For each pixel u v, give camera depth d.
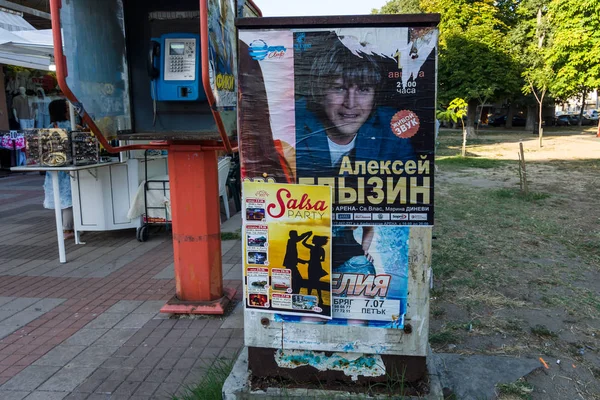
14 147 13.25
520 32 25.83
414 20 2.40
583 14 15.80
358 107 2.49
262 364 2.75
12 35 6.50
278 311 2.68
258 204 2.61
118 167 6.38
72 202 6.45
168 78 3.89
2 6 10.26
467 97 23.83
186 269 4.14
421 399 2.57
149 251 6.15
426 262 2.55
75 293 4.71
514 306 4.32
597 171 13.19
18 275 5.27
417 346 2.61
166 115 4.32
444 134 32.19
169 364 3.31
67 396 2.94
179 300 4.20
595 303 4.37
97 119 3.81
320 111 2.51
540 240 6.46
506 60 23.80
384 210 2.54
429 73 2.44
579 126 41.12
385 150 2.51
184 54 3.91
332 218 2.57
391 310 2.60
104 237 6.88
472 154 18.52
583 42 15.72
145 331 3.84
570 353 3.50
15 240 6.78
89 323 4.01
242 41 2.50
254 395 2.66
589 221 7.50
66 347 3.59
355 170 2.53
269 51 2.50
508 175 12.81
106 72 3.97
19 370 3.26
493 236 6.66
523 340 3.70
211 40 3.13
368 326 2.62
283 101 2.53
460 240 6.43
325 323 2.65
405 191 2.52
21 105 13.73
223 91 3.47
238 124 2.57
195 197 4.01
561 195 9.79
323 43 2.46
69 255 6.01
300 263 2.62
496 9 26.17
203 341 3.66
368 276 2.59
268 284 2.66
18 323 4.03
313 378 2.71
